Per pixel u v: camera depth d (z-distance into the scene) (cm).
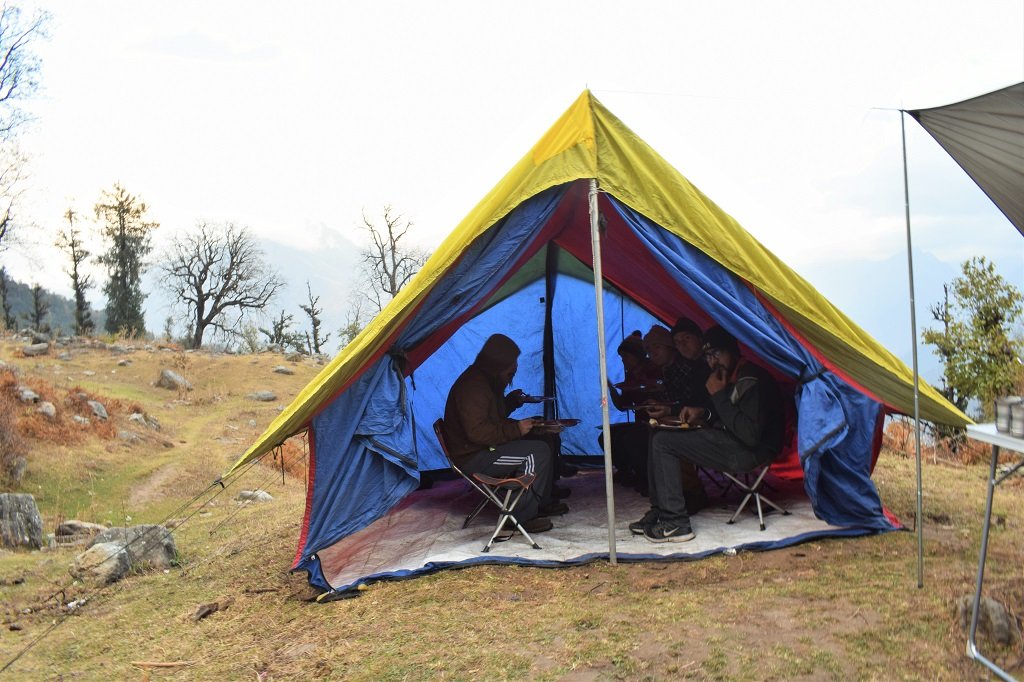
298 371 3058
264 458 1688
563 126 566
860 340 564
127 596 631
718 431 570
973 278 1105
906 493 680
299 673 406
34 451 1473
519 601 461
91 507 1253
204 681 421
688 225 555
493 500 571
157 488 1394
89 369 2652
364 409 560
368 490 556
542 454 604
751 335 552
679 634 383
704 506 649
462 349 915
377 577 531
